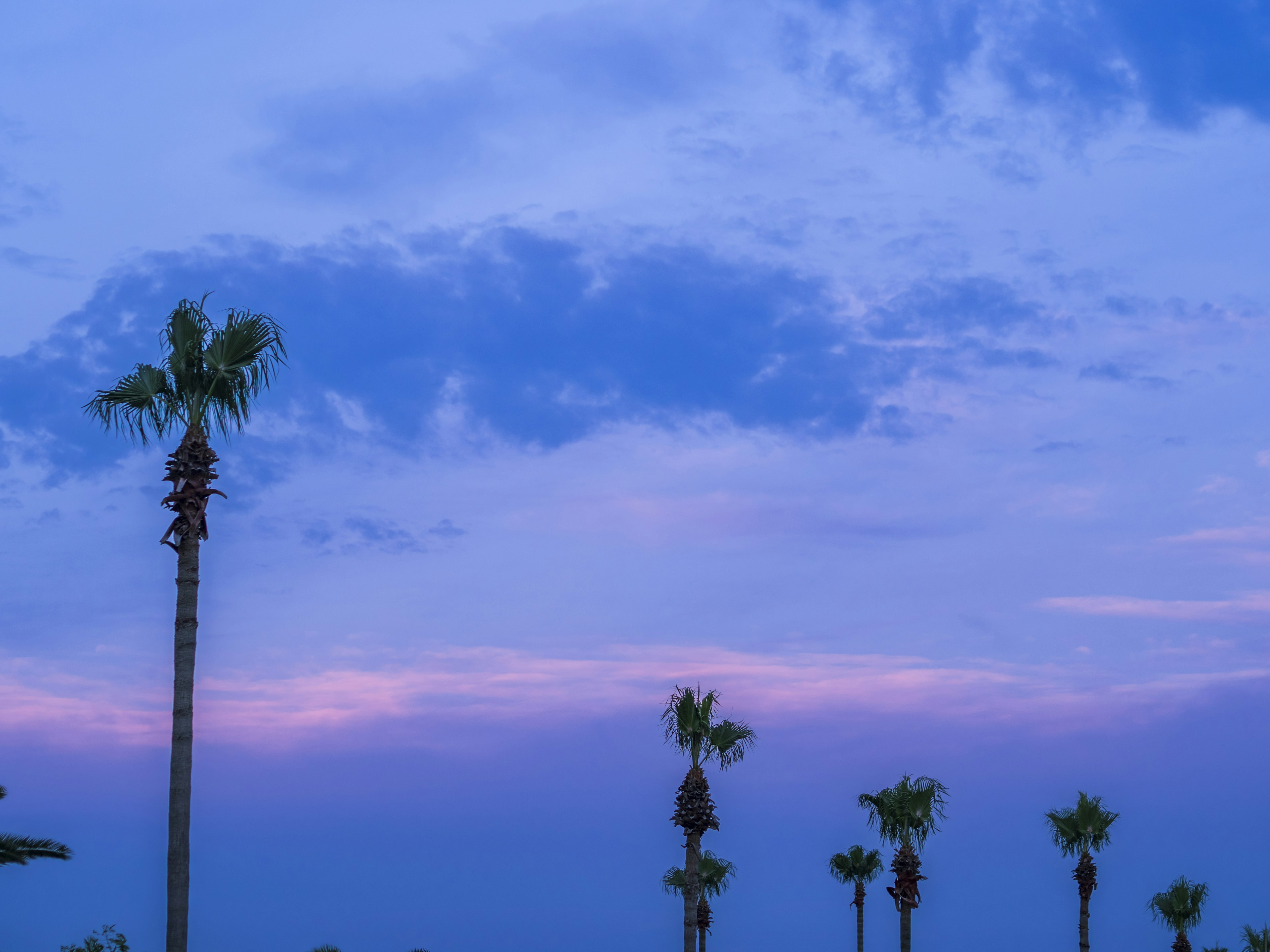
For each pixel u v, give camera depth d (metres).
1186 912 57.53
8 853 23.14
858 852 65.81
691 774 40.97
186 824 23.39
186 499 24.36
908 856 45.12
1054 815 57.25
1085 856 56.34
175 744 23.62
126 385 24.92
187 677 23.95
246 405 25.88
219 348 24.97
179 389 25.12
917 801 45.16
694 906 40.22
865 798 46.03
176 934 22.83
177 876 23.09
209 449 24.97
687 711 40.84
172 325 25.17
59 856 23.88
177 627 24.06
